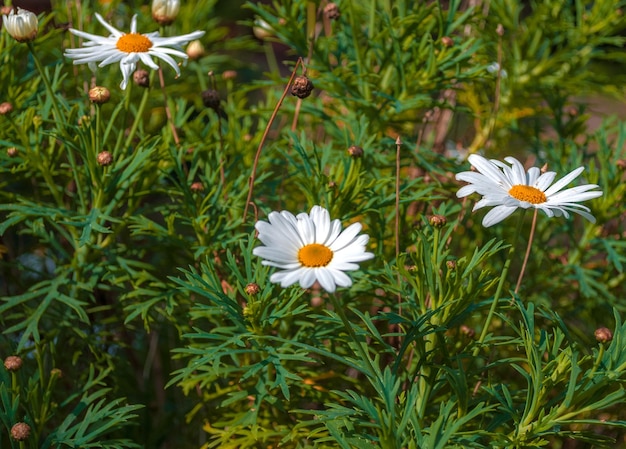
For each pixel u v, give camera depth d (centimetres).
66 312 98
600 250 108
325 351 85
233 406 98
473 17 110
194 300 101
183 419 108
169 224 95
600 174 108
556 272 108
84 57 93
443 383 89
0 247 102
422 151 105
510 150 133
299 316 99
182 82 120
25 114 97
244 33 175
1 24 112
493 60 113
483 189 83
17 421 89
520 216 85
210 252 97
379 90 106
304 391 97
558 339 86
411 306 90
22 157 98
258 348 89
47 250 112
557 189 85
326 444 92
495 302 86
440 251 89
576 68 118
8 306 93
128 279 96
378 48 106
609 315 110
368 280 94
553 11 117
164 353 113
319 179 96
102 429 90
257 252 79
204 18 122
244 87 110
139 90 115
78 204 101
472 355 89
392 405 83
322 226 80
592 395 85
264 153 105
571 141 113
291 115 111
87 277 99
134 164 96
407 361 98
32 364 103
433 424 82
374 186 98
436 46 104
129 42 94
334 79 104
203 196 99
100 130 96
